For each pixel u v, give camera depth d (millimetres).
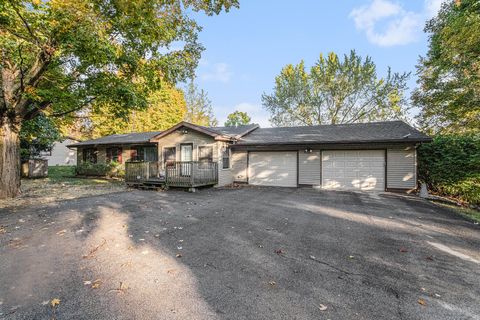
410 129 11727
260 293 2799
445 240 4648
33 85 8898
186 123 13625
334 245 4371
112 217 6312
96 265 3514
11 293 2768
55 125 16062
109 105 11805
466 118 14398
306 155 12711
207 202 8508
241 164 14305
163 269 3398
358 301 2654
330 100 22172
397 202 8578
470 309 2529
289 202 8539
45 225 5547
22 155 17984
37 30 7191
